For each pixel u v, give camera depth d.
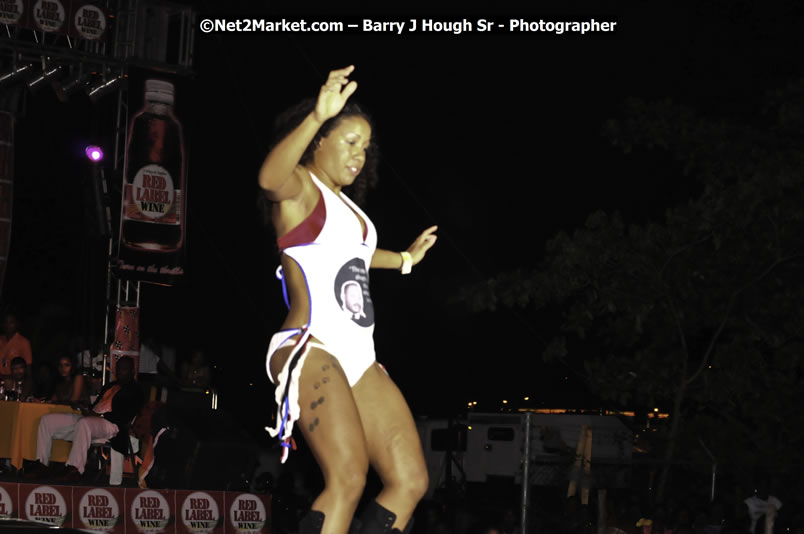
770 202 12.16
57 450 9.47
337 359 3.17
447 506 12.29
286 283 3.32
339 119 3.38
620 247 11.95
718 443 11.70
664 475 11.67
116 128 13.32
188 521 9.17
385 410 3.26
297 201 3.23
